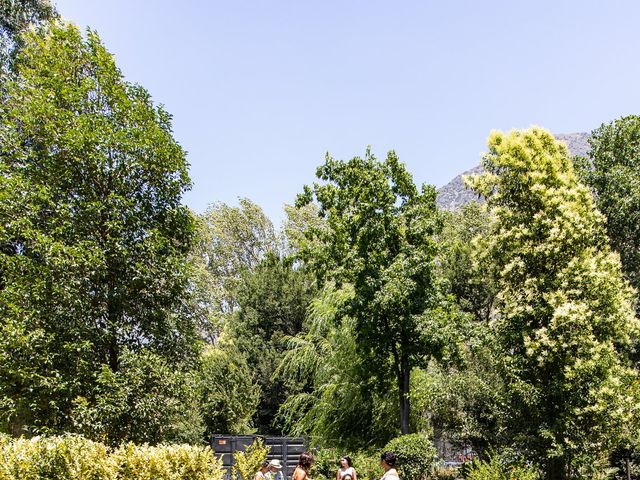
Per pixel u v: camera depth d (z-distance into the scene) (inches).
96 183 497.4
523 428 574.2
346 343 779.4
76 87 502.6
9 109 529.3
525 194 647.8
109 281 475.8
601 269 582.6
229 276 1728.6
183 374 482.3
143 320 482.9
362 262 687.1
